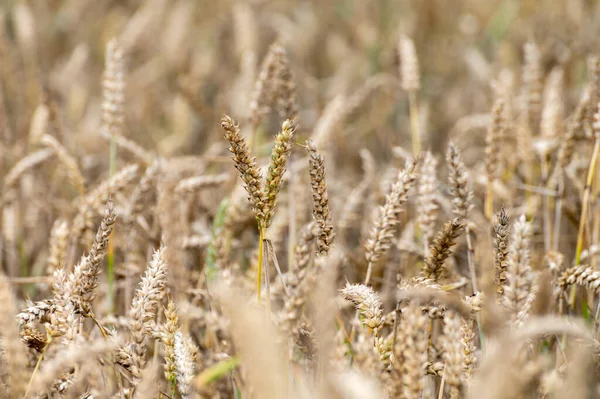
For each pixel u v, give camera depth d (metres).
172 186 2.12
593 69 2.10
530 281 1.92
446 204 2.15
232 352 1.83
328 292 1.70
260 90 2.18
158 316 1.94
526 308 1.78
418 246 2.13
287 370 1.78
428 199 1.99
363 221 2.29
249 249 2.29
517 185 2.21
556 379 1.78
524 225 1.75
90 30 5.54
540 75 2.36
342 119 2.51
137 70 4.46
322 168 1.80
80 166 2.63
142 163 2.27
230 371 1.86
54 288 1.84
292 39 4.67
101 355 1.83
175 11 4.62
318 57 4.91
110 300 2.09
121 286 2.12
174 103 3.49
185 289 2.02
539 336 1.83
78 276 1.82
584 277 1.89
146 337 1.80
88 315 1.82
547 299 1.93
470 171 2.39
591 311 2.01
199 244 2.14
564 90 3.03
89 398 1.82
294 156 2.14
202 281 2.06
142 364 1.79
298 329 1.79
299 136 2.27
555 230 2.14
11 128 3.20
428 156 2.00
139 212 2.11
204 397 1.75
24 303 2.08
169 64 4.16
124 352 1.79
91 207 2.08
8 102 3.45
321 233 1.81
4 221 2.30
